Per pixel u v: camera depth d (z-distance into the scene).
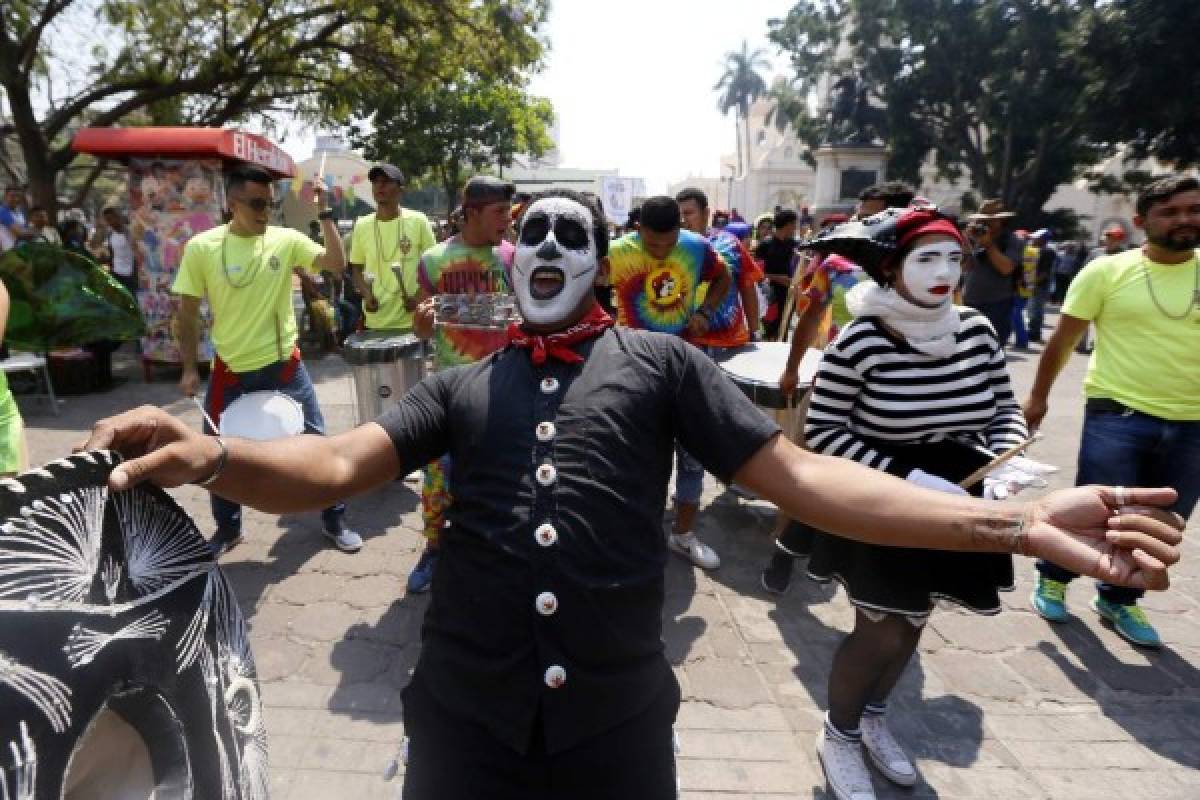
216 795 1.19
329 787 2.44
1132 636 3.41
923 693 3.04
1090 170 32.31
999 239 7.48
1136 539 1.08
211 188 8.41
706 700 2.96
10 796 0.86
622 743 1.36
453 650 1.40
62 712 0.93
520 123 19.62
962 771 2.60
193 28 12.97
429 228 5.49
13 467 2.09
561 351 1.49
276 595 3.67
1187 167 23.25
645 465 1.43
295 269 4.07
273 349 3.90
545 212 1.59
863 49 28.31
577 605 1.34
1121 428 3.23
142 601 1.10
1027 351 11.43
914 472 2.15
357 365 4.80
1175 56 20.11
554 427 1.40
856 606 2.33
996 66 25.61
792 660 3.25
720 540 4.48
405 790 1.46
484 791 1.37
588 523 1.35
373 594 3.69
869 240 2.28
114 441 1.12
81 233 9.98
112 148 8.17
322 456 1.38
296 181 10.12
